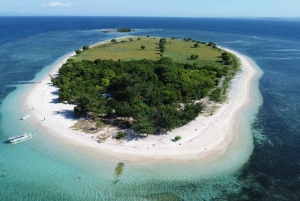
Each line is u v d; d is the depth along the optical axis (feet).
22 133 148.97
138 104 162.61
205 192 105.09
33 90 220.23
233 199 101.65
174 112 148.66
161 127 148.97
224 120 163.32
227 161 123.75
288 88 233.35
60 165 120.57
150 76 214.28
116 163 121.19
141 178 111.86
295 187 108.27
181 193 104.32
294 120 168.45
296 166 121.80
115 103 165.48
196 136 143.13
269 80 257.14
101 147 133.18
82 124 156.87
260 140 143.33
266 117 171.83
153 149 131.13
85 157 125.90
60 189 105.91
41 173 115.24
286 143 140.87
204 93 196.03
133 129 142.10
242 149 133.69
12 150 132.77
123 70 245.04
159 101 168.35
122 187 106.93
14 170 117.39
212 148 133.18
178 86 199.11
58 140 140.77
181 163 121.49
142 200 100.58
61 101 191.42
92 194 103.40
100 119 162.09
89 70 237.66
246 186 108.58
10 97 205.26
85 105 162.20
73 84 209.26
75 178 112.06
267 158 127.24
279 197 102.89
